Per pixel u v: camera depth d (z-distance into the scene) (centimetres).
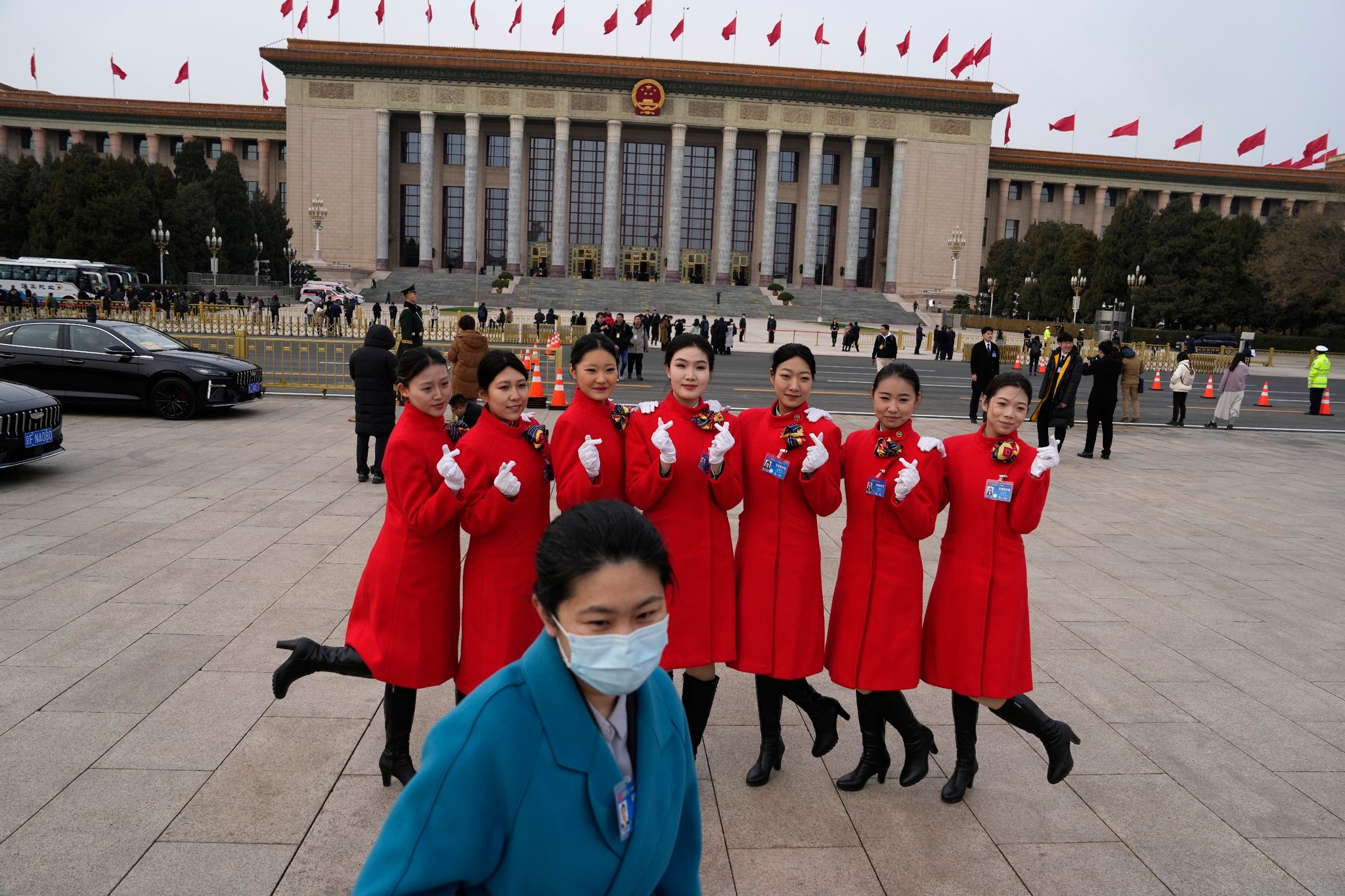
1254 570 746
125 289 4684
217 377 1316
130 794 360
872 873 328
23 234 5497
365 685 469
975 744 394
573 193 7406
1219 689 505
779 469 372
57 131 7969
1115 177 8175
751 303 6450
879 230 7419
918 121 6988
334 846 331
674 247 7019
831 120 6956
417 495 346
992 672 367
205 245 6084
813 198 7031
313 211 5916
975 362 1593
